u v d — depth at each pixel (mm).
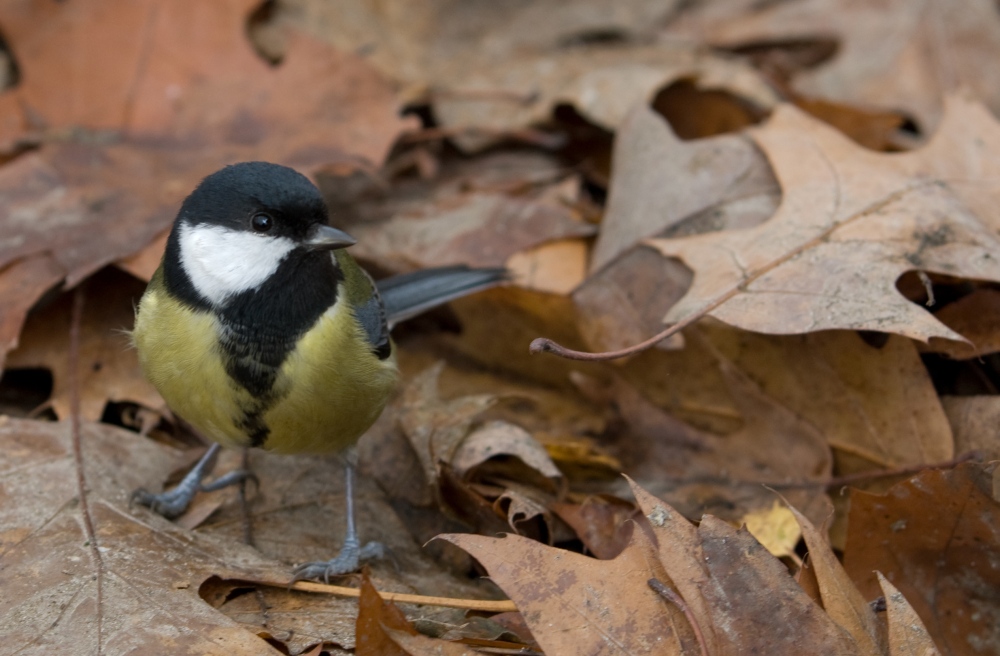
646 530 6473
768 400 7477
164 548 6266
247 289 6062
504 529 6887
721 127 10875
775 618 5176
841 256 7098
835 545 7090
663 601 5332
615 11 12781
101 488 6734
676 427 7797
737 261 7242
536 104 11062
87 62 10297
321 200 6172
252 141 10078
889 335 7133
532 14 12680
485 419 8328
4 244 8320
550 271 8648
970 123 8180
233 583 6180
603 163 10758
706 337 7809
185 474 7348
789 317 6715
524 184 10203
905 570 6129
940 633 6027
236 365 6094
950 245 7117
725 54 12000
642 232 8383
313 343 6137
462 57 12078
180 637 5465
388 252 9164
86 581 5836
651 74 10805
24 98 10141
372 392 6500
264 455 7547
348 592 6215
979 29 11742
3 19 10180
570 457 7754
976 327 7180
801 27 12430
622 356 6316
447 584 6625
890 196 7570
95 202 8805
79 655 5316
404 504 7320
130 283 8453
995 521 5809
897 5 12164
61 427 7129
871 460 7211
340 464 7438
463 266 8227
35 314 8148
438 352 9188
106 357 8023
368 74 10375
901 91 11578
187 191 9062
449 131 10805
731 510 7238
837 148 8094
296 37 10500
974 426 6930
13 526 6215
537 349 6070
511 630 5883
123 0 10398
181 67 10422
